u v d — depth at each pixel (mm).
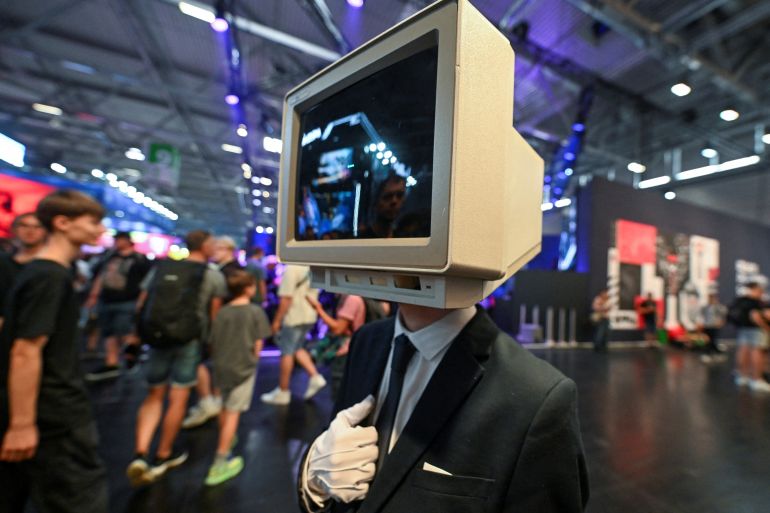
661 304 7488
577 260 7059
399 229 448
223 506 1614
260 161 9500
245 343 1874
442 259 375
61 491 938
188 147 9109
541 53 4895
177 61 5465
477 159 397
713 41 4117
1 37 4613
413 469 445
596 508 1757
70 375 971
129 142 8641
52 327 910
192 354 1842
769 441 2611
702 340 6977
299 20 4371
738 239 8703
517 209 524
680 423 2910
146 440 1705
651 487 1954
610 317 6918
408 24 432
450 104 378
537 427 410
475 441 432
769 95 5348
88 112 7113
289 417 2596
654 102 6184
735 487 1980
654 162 8930
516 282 6660
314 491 559
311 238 590
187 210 16781
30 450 881
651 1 3809
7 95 6668
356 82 523
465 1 384
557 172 7531
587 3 3674
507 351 493
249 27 4199
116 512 1542
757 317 4121
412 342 522
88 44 5148
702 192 9648
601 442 2492
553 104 5602
